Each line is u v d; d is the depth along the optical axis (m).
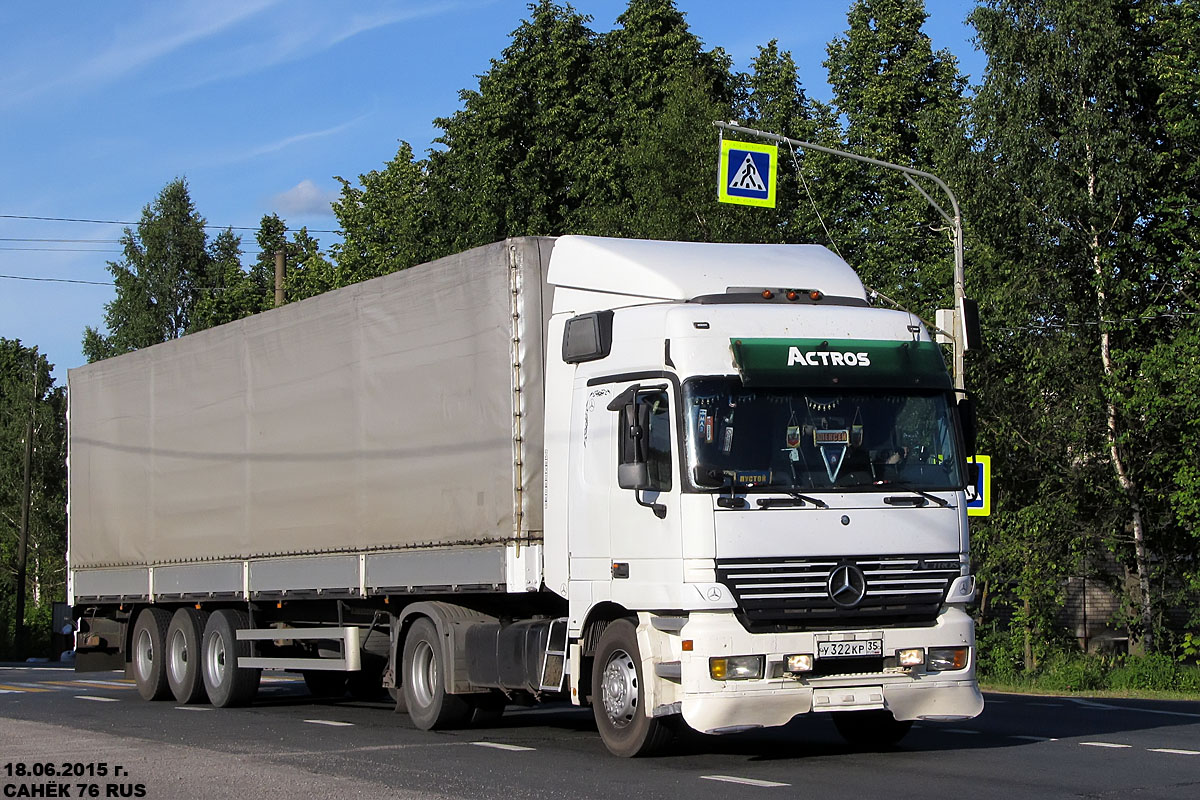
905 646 10.83
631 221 33.84
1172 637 28.55
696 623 10.52
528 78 39.72
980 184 29.00
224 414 18.08
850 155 22.23
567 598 12.07
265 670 17.92
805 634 10.58
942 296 30.92
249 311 60.56
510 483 12.83
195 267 76.69
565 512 12.16
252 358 17.45
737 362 10.85
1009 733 13.11
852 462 10.93
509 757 11.77
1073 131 28.73
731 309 11.16
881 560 10.84
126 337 74.75
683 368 10.85
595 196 37.97
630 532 11.20
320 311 16.03
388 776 10.66
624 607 11.26
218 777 10.72
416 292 14.38
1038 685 24.83
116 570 20.81
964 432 11.56
